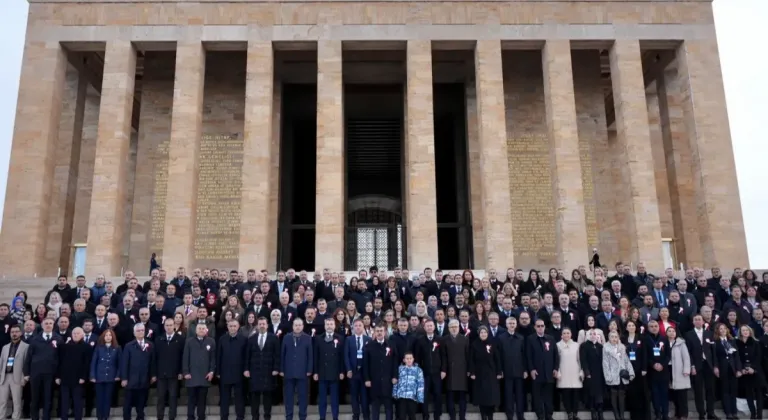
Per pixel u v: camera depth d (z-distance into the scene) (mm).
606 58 36438
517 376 14492
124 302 16047
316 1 31078
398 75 35500
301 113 36406
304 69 35250
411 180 29391
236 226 32000
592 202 32781
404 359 14062
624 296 17453
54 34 30641
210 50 31938
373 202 43531
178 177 29172
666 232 35406
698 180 30500
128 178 38594
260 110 29891
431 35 30891
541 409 14648
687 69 31281
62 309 15594
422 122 29953
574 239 29047
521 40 31094
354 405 14406
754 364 15016
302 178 38062
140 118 33188
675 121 33469
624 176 30516
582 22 31344
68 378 14422
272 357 14461
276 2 31047
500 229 28938
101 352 14539
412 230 28875
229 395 14562
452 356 14406
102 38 30625
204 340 14508
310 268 37062
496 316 15016
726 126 30719
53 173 30219
